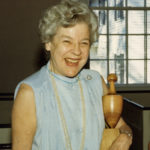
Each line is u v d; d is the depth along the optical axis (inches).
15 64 186.5
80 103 38.8
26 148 35.8
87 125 38.3
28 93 35.4
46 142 36.4
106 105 36.2
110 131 37.0
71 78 39.0
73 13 33.2
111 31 203.0
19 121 35.3
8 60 185.8
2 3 183.5
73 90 38.9
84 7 34.3
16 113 35.3
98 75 43.3
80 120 38.2
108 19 202.1
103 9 200.5
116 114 36.2
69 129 37.2
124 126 40.6
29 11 185.5
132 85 202.4
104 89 42.9
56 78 38.3
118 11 202.4
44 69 39.3
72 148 37.2
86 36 34.4
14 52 186.2
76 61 35.2
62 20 33.1
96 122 39.0
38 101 35.6
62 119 37.0
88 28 34.5
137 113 132.7
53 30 34.1
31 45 186.7
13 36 185.5
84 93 39.6
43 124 36.1
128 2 203.2
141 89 199.9
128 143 36.3
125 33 204.4
